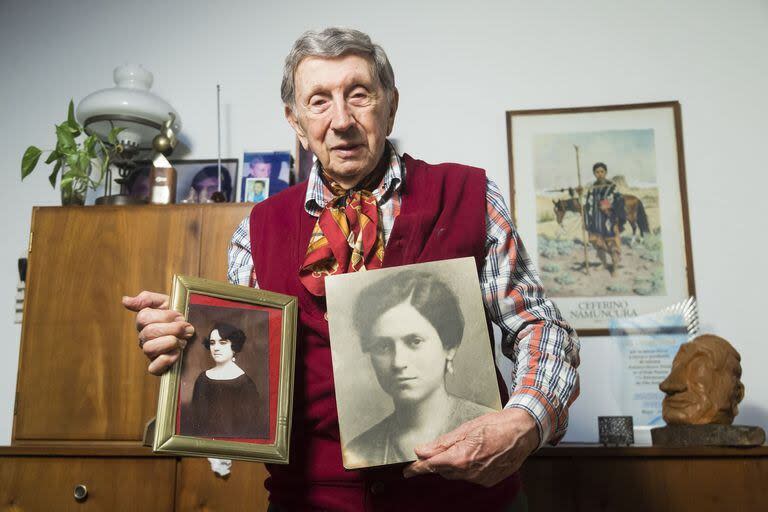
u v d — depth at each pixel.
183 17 2.34
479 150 2.14
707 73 2.13
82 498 1.55
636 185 2.07
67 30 2.38
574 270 2.04
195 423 0.86
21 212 2.25
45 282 1.77
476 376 0.87
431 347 0.88
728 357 1.63
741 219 2.03
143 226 1.78
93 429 1.68
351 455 0.84
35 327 1.75
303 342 0.96
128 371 1.70
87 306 1.75
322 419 0.92
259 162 2.12
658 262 2.02
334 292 0.91
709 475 1.48
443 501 0.89
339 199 1.02
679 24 2.17
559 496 1.51
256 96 2.25
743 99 2.10
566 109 2.13
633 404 1.91
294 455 0.94
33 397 1.71
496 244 1.00
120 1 2.38
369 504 0.89
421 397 0.86
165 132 2.05
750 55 2.12
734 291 1.98
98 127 2.09
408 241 0.96
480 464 0.77
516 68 2.19
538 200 2.09
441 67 2.21
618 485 1.50
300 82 1.00
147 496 1.56
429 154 2.15
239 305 0.94
